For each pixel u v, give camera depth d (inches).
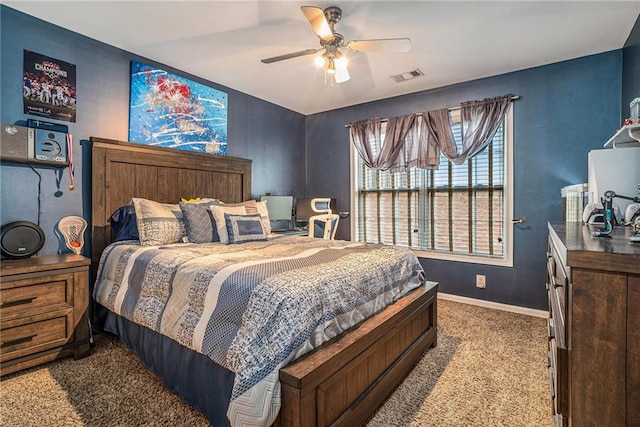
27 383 76.8
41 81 97.4
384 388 71.3
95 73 108.6
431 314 97.3
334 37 87.1
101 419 64.1
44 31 97.7
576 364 41.7
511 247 132.7
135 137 118.2
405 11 89.8
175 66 128.0
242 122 157.4
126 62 116.0
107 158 109.0
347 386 60.6
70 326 87.7
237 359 52.9
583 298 41.2
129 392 73.1
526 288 129.7
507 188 133.1
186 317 67.1
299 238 122.9
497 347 98.2
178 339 66.7
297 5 88.2
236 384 50.8
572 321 41.8
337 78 102.3
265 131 169.3
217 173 143.3
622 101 109.7
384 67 127.2
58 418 64.4
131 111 117.2
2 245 86.2
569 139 120.5
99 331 103.9
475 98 139.5
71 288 88.3
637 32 94.3
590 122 116.6
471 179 142.3
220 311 60.9
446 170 148.8
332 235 162.1
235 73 134.9
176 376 70.1
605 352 40.0
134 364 85.9
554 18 93.2
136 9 90.7
